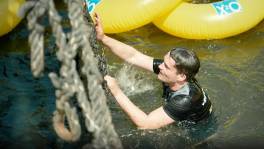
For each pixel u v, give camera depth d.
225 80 8.27
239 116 7.39
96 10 9.08
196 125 6.82
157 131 6.77
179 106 6.50
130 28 9.07
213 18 9.17
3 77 8.34
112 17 8.95
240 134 7.04
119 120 7.08
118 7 8.95
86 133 6.55
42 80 8.20
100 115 3.38
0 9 8.91
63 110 3.50
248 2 9.44
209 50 9.23
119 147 3.60
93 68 3.40
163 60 7.35
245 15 9.27
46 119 7.38
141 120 6.57
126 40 9.49
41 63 3.11
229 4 9.40
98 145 3.54
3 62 8.76
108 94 6.51
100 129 3.42
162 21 9.27
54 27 3.15
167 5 8.91
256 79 8.32
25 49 9.15
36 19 3.10
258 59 8.95
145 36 9.65
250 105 7.64
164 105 6.67
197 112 6.65
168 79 6.61
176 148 6.73
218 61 8.89
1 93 7.95
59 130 3.67
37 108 7.61
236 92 7.94
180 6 9.28
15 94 7.92
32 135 7.08
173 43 9.45
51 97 7.83
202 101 6.70
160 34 9.70
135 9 8.83
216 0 10.93
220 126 7.08
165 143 6.75
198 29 9.17
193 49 9.28
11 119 7.41
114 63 8.52
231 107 7.58
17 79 8.27
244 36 9.61
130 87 7.98
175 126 6.74
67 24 9.55
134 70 8.36
